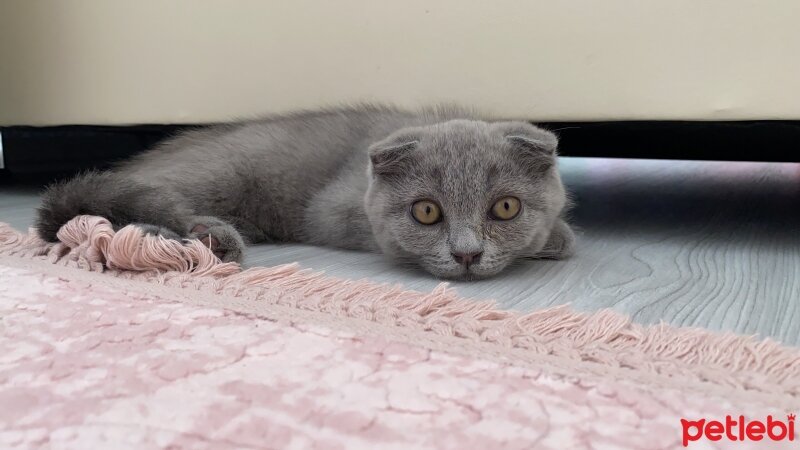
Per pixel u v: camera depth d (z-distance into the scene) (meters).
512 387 0.17
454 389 0.17
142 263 0.26
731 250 0.34
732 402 0.16
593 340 0.20
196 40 0.45
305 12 0.41
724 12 0.32
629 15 0.33
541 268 0.31
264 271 0.26
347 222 0.34
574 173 0.73
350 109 0.40
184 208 0.32
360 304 0.22
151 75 0.47
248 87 0.44
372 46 0.40
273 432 0.15
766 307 0.24
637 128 0.35
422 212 0.30
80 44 0.48
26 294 0.24
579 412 0.16
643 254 0.33
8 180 0.59
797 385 0.17
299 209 0.37
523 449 0.14
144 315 0.22
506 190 0.30
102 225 0.27
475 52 0.37
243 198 0.36
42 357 0.18
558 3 0.35
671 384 0.17
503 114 0.37
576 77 0.35
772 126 0.32
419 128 0.32
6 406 0.16
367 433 0.15
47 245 0.29
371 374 0.17
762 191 0.57
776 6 0.31
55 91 0.50
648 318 0.23
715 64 0.32
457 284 0.28
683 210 0.47
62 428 0.15
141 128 0.49
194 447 0.14
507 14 0.36
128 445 0.14
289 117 0.40
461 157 0.30
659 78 0.33
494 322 0.21
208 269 0.26
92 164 0.55
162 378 0.17
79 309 0.22
